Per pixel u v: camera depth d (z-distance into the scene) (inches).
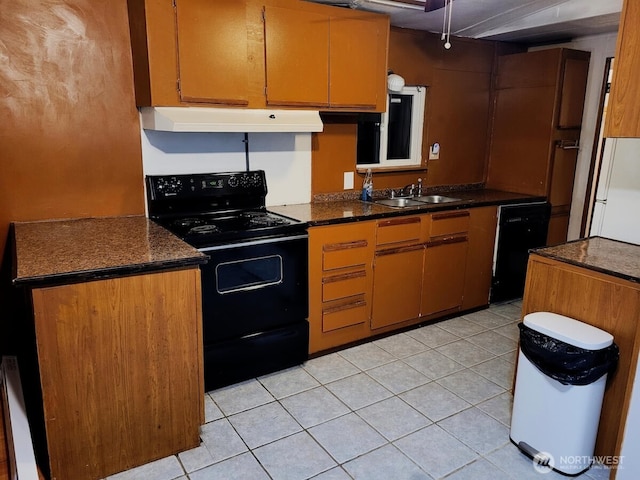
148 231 92.9
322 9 112.3
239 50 102.3
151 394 77.1
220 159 118.9
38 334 66.0
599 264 79.9
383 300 126.4
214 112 101.2
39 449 80.4
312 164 135.3
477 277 146.9
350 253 117.0
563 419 75.4
